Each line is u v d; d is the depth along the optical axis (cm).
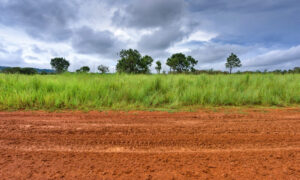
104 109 512
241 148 259
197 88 689
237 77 941
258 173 191
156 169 198
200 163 212
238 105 593
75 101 538
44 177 180
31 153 233
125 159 221
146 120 398
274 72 1229
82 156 227
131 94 639
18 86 651
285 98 648
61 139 282
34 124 354
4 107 496
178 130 331
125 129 333
